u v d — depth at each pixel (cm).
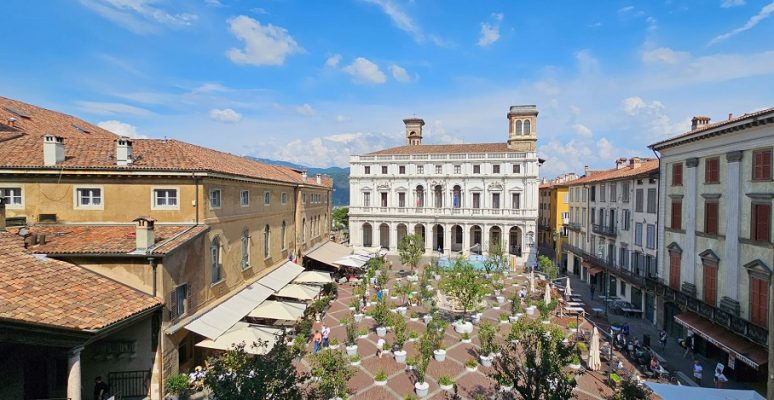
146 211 2278
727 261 2297
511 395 1811
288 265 3856
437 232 7350
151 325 1861
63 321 1427
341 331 2984
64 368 1802
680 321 2531
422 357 2197
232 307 2528
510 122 7006
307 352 2295
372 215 6988
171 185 2297
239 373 1194
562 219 6706
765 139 2041
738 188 2219
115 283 1855
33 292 1538
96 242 1959
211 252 2447
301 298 3109
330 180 6250
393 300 3925
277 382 1198
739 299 2208
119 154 2248
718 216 2402
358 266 4688
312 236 5147
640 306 3500
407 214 6800
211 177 2403
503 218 6316
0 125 2619
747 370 2139
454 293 3331
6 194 2200
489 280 4072
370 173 7069
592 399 1966
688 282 2684
